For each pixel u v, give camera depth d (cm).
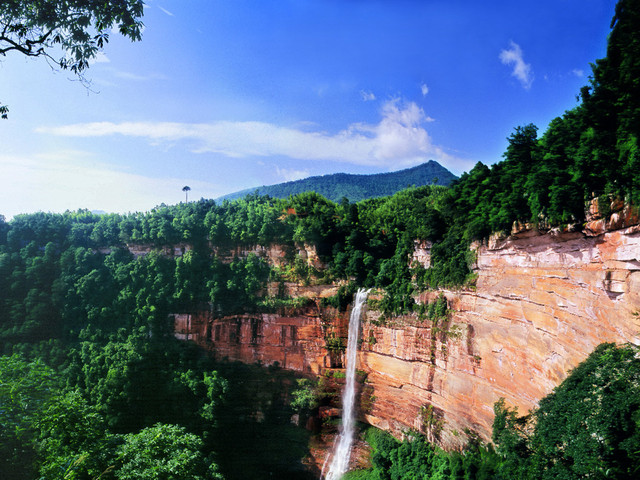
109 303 9325
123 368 7725
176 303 9019
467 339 5809
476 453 5309
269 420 8400
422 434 6638
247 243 9338
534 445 3591
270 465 7725
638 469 2633
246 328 8862
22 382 3103
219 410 7819
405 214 8431
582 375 3356
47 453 3109
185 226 9531
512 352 4947
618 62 3303
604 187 3541
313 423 8188
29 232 9950
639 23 3023
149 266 9456
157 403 7831
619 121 3272
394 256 7950
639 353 3133
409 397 6994
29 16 1817
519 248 4900
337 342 8275
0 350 8662
